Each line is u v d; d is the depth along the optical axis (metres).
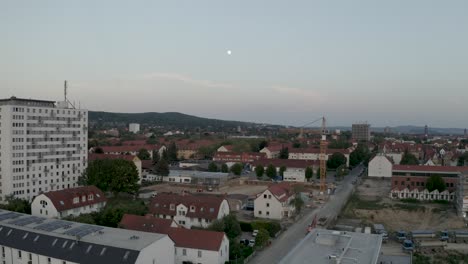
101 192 111.38
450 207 129.50
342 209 124.75
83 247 59.25
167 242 63.62
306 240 59.06
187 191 150.75
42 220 73.44
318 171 193.25
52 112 135.12
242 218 110.81
